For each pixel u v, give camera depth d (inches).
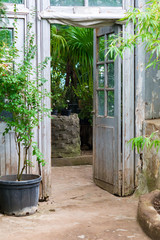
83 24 171.5
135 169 183.0
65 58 323.0
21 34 163.6
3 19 159.2
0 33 158.4
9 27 161.0
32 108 156.9
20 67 149.4
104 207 161.8
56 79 318.0
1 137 162.2
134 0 177.6
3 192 145.2
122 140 180.5
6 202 145.3
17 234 124.3
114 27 180.2
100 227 132.0
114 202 170.7
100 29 195.8
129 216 146.4
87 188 198.1
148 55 184.5
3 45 153.9
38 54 165.3
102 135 194.4
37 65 165.8
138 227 131.4
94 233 125.5
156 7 111.7
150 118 188.4
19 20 162.9
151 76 187.6
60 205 164.7
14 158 164.7
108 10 173.0
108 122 188.2
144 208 132.3
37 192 150.3
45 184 170.1
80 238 120.8
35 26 165.0
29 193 145.9
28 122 150.7
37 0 163.8
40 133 167.2
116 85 180.1
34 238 120.6
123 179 180.4
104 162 193.2
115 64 180.2
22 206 145.3
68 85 324.5
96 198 178.2
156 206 138.0
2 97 148.9
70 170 249.0
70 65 320.5
